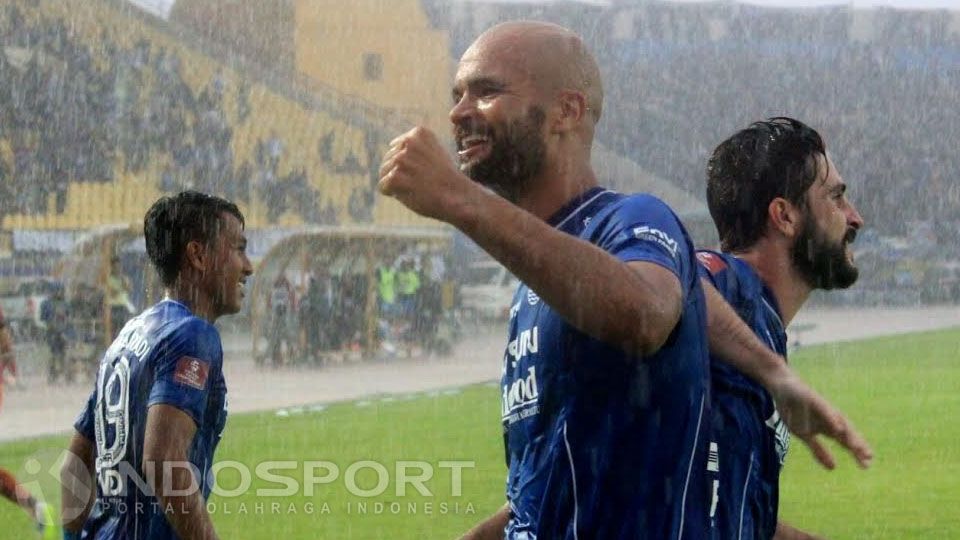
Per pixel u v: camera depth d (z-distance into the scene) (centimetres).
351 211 2466
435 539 673
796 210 254
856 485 835
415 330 1989
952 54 3030
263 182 2448
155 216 324
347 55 2717
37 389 1576
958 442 1005
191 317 307
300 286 1908
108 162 2330
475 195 175
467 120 212
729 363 231
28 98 2300
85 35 2400
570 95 212
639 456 203
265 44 2688
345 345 1931
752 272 249
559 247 174
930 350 1816
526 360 212
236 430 1123
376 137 2528
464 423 1167
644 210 198
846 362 1678
